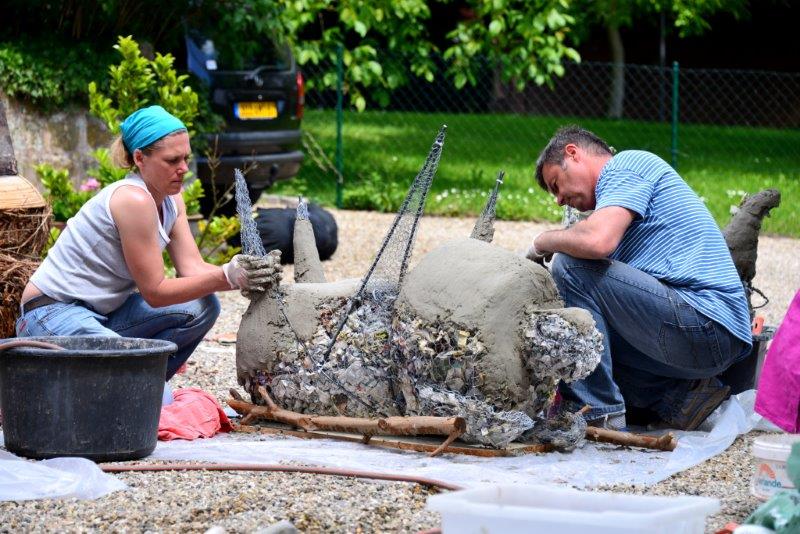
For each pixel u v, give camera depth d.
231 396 8.02
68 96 15.84
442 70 40.44
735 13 32.19
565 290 7.34
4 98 15.09
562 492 4.43
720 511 5.95
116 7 16.14
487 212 7.84
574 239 7.18
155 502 5.96
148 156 7.57
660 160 7.62
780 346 6.18
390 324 7.33
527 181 25.09
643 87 41.72
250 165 17.14
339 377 7.42
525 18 24.67
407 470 6.55
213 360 10.25
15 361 6.67
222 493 6.11
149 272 7.55
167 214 8.00
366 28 24.17
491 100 40.53
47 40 15.91
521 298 6.81
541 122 35.41
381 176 24.48
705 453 7.16
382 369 7.33
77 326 7.49
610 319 7.34
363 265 16.30
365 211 22.25
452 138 31.36
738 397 8.23
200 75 16.72
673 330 7.27
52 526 5.62
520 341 6.81
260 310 7.66
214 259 14.84
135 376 6.73
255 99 17.22
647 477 6.60
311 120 32.44
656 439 7.25
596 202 7.60
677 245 7.44
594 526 4.01
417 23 25.84
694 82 41.16
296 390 7.55
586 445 7.36
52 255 7.78
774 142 33.12
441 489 6.19
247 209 7.82
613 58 38.16
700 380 7.78
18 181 9.67
